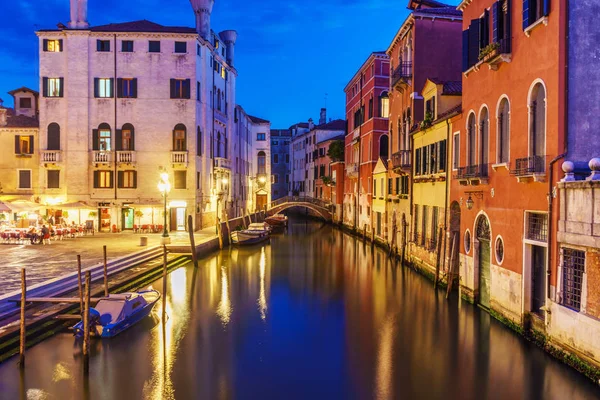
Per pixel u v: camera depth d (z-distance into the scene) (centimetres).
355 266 2614
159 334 1437
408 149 2608
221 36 4691
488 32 1528
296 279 2259
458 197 1795
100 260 2156
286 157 8444
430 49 2514
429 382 1106
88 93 3397
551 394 1012
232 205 4753
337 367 1200
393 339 1395
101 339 1364
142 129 3431
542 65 1187
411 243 2461
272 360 1249
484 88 1545
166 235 2764
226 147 4512
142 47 3422
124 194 3431
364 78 3916
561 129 1110
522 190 1287
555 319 1120
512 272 1345
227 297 1902
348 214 4684
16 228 2842
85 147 3394
